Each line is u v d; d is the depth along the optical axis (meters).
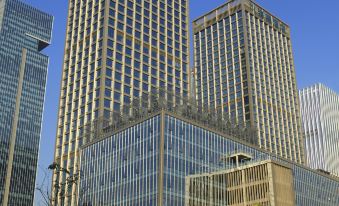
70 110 153.25
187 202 105.94
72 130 148.50
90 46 157.88
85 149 130.88
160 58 164.88
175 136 110.81
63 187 47.47
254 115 191.75
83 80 153.88
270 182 110.50
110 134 124.31
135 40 160.62
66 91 158.62
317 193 145.00
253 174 114.88
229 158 123.19
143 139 112.50
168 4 179.12
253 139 142.88
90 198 119.69
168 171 104.88
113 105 144.25
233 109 198.62
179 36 176.00
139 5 168.50
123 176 113.38
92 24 161.88
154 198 101.94
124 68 152.88
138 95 151.62
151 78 158.38
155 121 111.38
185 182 107.69
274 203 107.94
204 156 115.81
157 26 170.25
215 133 122.88
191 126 116.62
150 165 107.00
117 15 160.12
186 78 169.50
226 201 116.56
